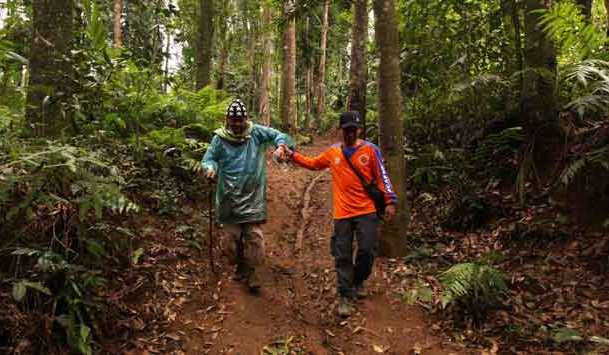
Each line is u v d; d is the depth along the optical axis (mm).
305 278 5031
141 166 6039
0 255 3561
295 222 6586
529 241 5121
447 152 7152
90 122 5902
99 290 3955
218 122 8125
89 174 3816
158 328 3955
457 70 7465
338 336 4043
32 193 3539
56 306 3561
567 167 5168
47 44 5129
